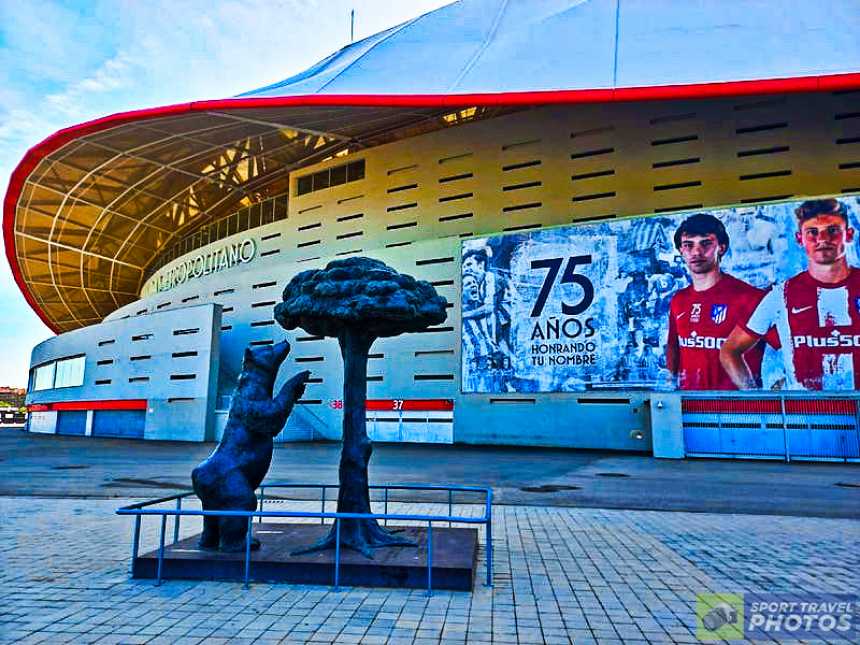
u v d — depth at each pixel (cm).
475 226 3216
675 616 498
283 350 707
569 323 2702
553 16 3145
